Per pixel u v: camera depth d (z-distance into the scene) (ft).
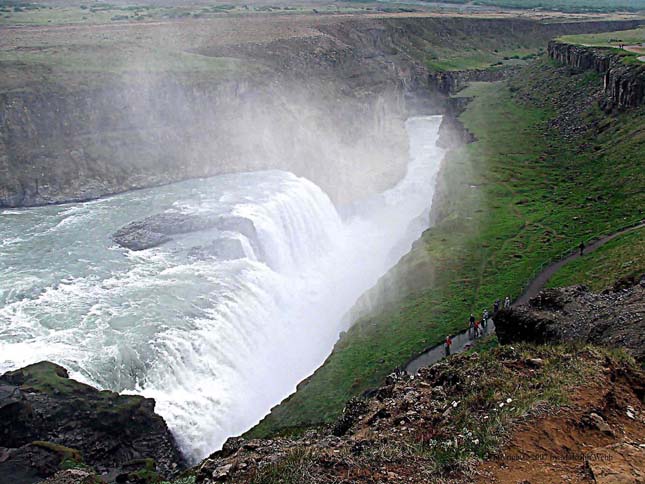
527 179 243.60
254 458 60.13
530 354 71.31
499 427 53.88
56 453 90.02
